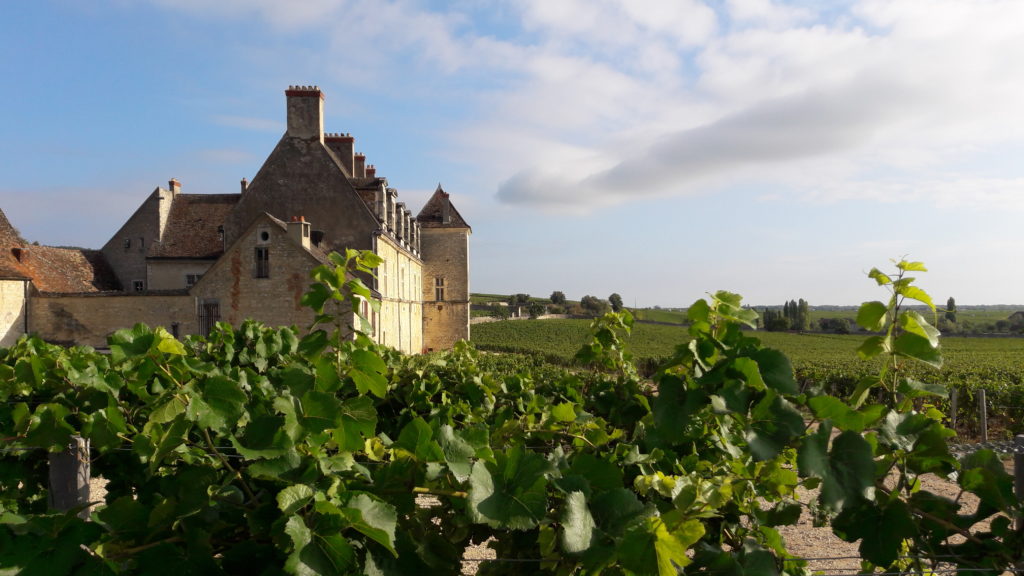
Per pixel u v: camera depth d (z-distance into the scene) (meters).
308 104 29.42
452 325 44.00
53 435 3.00
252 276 23.98
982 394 14.04
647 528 1.70
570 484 2.03
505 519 1.86
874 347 2.23
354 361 2.45
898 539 2.06
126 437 3.04
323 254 27.16
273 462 2.05
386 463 2.29
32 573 1.83
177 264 31.53
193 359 2.73
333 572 1.66
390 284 30.48
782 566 2.37
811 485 2.28
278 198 28.94
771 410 1.99
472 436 2.22
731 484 2.22
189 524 2.06
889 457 2.21
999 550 2.12
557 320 95.62
